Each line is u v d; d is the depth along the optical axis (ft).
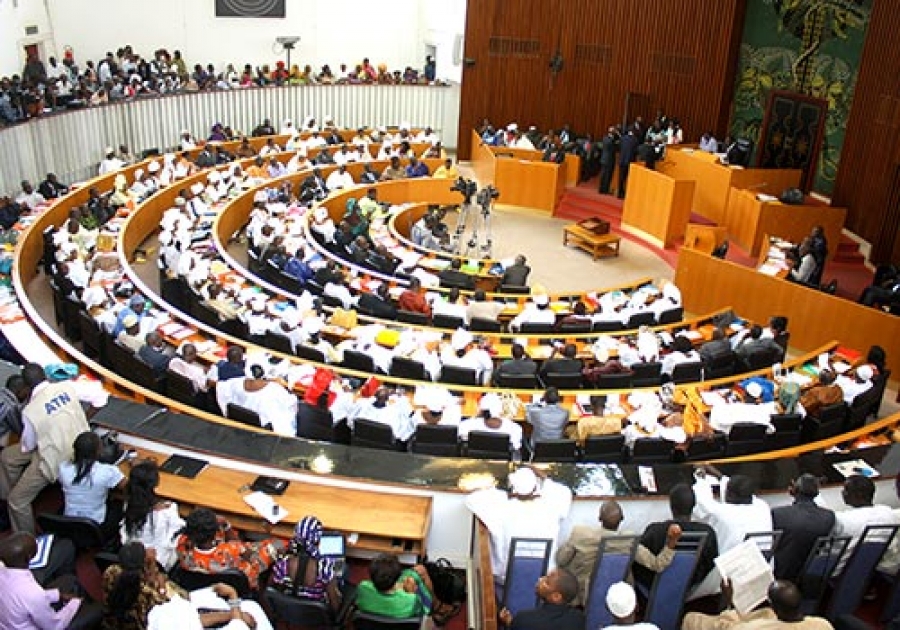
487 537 20.20
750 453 32.83
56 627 17.93
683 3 81.46
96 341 40.14
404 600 18.88
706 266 54.08
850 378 38.81
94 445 21.75
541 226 75.00
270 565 20.85
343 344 40.14
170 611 16.61
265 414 31.60
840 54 67.51
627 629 15.64
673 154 73.41
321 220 64.13
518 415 34.19
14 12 78.43
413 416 32.71
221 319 43.70
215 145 80.48
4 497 23.65
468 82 93.35
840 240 63.77
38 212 58.39
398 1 102.68
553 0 88.84
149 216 64.95
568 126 86.02
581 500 22.38
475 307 46.70
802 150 72.33
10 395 24.17
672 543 19.10
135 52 94.32
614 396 35.55
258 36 98.99
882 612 21.40
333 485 23.40
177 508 22.20
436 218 66.18
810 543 20.75
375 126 99.40
